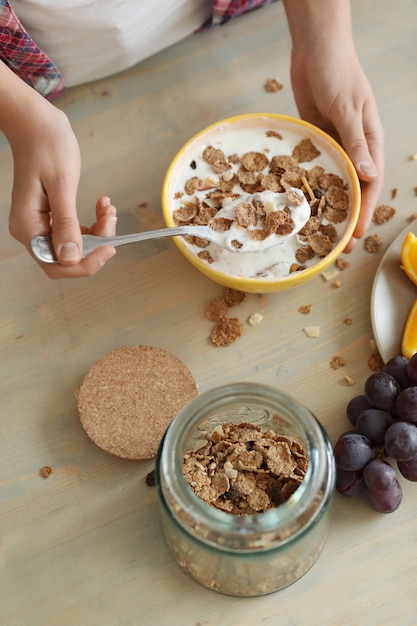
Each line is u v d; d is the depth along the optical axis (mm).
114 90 822
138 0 771
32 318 730
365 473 631
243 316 724
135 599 638
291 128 731
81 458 681
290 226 676
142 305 730
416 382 648
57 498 669
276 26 840
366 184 720
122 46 798
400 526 649
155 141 795
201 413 585
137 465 677
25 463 682
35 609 638
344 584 634
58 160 678
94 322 726
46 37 781
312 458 562
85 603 638
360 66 766
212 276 687
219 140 736
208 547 563
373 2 846
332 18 754
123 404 683
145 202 770
